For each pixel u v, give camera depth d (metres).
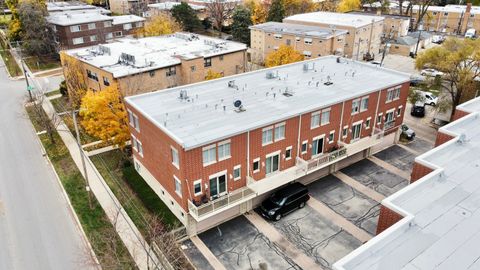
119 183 33.53
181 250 24.89
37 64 70.56
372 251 15.28
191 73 48.16
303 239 26.36
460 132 24.42
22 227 28.22
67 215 29.53
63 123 45.62
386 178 33.75
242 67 55.47
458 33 100.62
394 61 74.69
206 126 26.56
